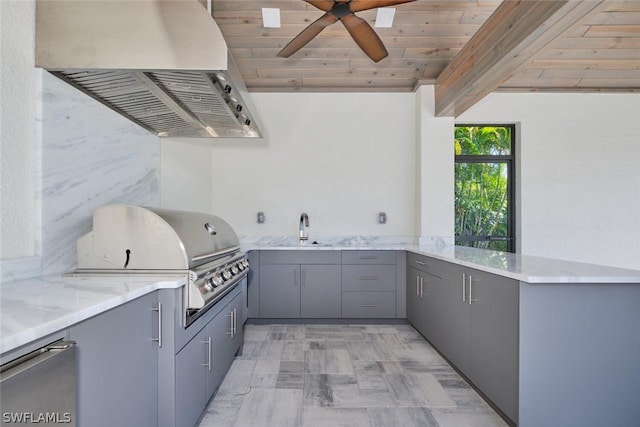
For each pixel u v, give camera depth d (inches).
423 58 148.9
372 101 168.1
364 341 128.1
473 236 173.6
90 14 64.7
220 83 74.4
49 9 64.4
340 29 134.3
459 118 167.2
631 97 167.2
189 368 66.5
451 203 156.9
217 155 167.0
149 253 65.9
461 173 174.6
